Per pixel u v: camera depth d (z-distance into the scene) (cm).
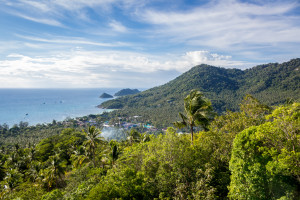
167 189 1144
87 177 2338
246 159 965
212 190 977
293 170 804
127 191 1188
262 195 847
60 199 1559
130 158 1605
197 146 1395
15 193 2480
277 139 902
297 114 909
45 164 4212
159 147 1452
